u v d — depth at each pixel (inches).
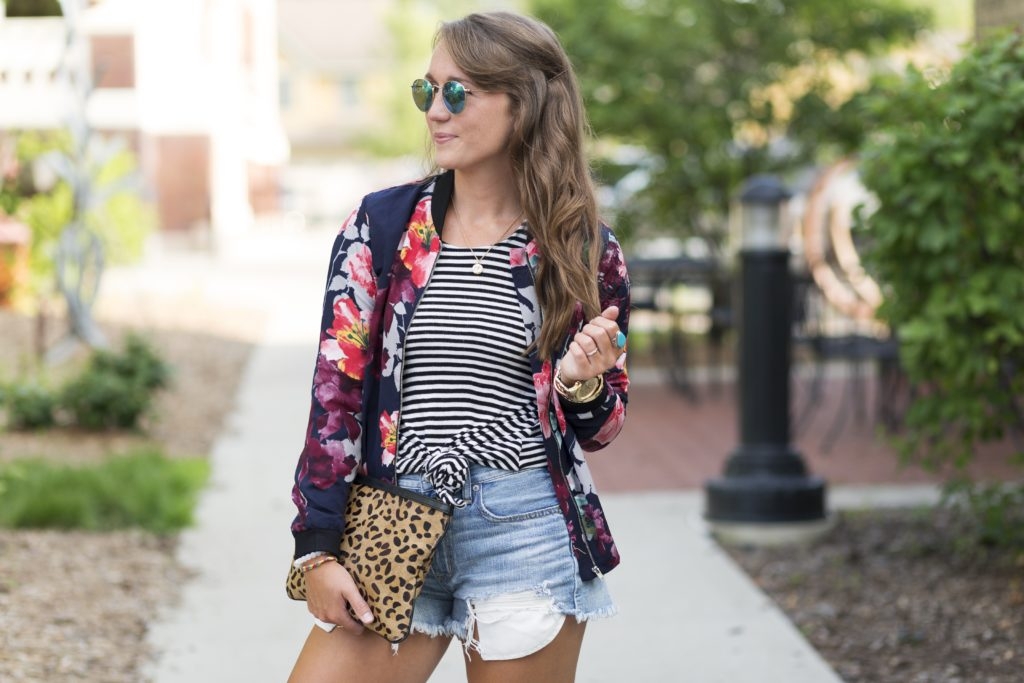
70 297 398.0
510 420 92.4
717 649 173.9
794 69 458.0
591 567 93.7
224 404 356.5
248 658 168.4
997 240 184.7
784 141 471.5
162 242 895.7
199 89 869.8
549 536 92.7
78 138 401.7
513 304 92.7
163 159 893.2
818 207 362.3
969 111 185.5
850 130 446.9
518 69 93.4
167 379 317.7
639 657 171.6
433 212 94.5
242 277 728.3
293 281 709.3
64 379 342.3
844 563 212.8
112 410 303.3
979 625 177.2
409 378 93.0
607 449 320.5
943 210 189.3
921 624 179.8
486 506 91.7
